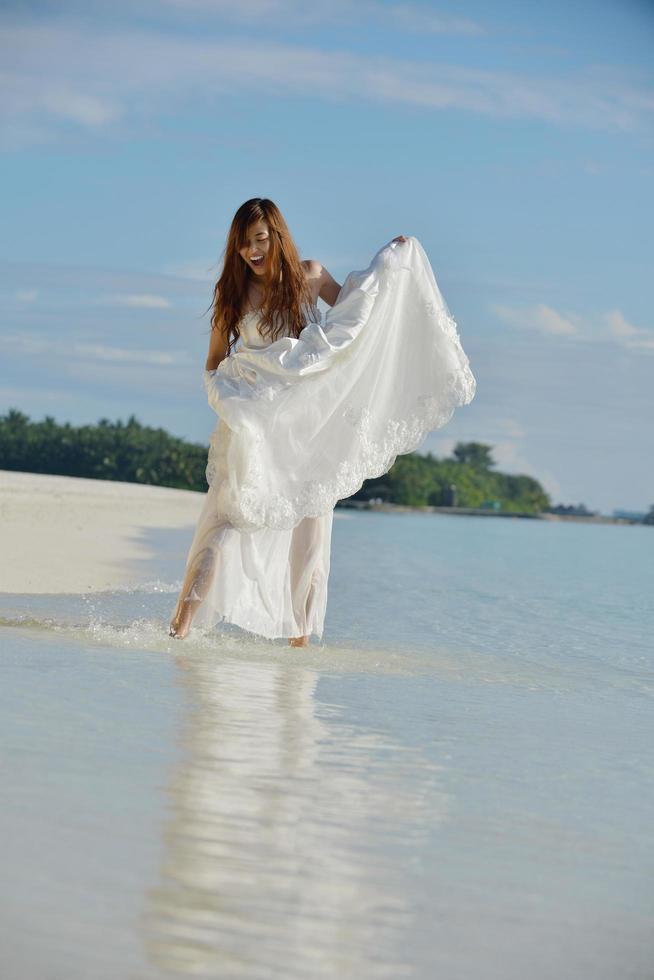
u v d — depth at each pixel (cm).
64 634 555
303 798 284
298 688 450
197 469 7412
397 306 611
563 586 1147
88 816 254
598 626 787
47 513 1720
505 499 7831
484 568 1398
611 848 265
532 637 702
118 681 427
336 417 600
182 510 2442
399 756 341
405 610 825
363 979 187
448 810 286
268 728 363
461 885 232
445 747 359
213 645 566
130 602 740
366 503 6059
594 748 375
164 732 343
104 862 226
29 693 388
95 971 181
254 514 580
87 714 360
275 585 593
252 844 246
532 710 440
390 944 201
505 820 281
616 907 226
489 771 331
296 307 603
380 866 240
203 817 260
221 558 581
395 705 428
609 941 209
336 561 1374
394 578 1139
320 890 222
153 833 246
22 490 2364
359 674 502
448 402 612
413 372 614
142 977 180
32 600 711
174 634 572
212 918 205
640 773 343
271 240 595
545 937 209
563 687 505
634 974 196
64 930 194
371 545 1853
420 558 1548
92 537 1349
